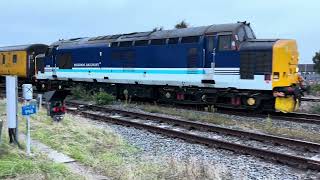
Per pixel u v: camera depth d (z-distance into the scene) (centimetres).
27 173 761
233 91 1892
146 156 1043
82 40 2742
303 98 2661
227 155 1088
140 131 1423
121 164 904
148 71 2211
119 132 1404
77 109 1966
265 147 1177
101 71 2505
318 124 1602
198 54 1969
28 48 3272
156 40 2169
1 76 3638
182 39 2039
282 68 1759
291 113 1877
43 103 1880
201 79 1961
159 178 817
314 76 4784
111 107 2094
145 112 1927
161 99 2252
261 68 1777
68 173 784
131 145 1175
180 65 2048
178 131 1309
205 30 1962
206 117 1670
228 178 862
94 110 2005
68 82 2838
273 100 1811
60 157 910
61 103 1366
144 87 2298
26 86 1010
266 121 1597
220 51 1889
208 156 1075
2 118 1468
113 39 2450
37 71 3114
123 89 2441
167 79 2114
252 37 1927
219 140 1170
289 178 882
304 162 955
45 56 3008
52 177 748
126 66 2339
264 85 1772
